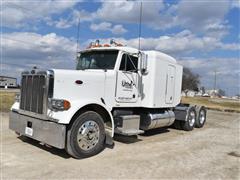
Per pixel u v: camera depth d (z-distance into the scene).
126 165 5.23
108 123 6.25
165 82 8.80
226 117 17.88
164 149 6.79
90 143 5.69
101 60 7.24
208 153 6.61
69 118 5.21
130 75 7.36
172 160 5.77
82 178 4.42
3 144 6.40
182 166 5.38
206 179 4.70
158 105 8.41
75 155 5.45
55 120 5.30
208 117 17.22
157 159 5.78
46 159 5.39
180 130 10.47
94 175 4.58
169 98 9.18
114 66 6.95
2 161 5.12
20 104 6.37
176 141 7.96
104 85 6.56
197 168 5.30
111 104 6.79
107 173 4.71
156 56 8.12
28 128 6.02
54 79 5.61
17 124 6.45
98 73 6.44
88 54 7.59
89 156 5.70
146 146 7.02
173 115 9.53
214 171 5.18
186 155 6.27
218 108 27.75
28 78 6.15
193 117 10.77
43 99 5.57
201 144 7.69
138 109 8.32
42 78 5.68
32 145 6.38
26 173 4.53
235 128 11.94
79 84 5.99
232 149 7.23
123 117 6.85
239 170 5.32
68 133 5.38
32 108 5.91
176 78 9.70
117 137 8.05
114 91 6.86
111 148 6.57
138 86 7.72
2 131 7.89
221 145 7.70
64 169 4.82
